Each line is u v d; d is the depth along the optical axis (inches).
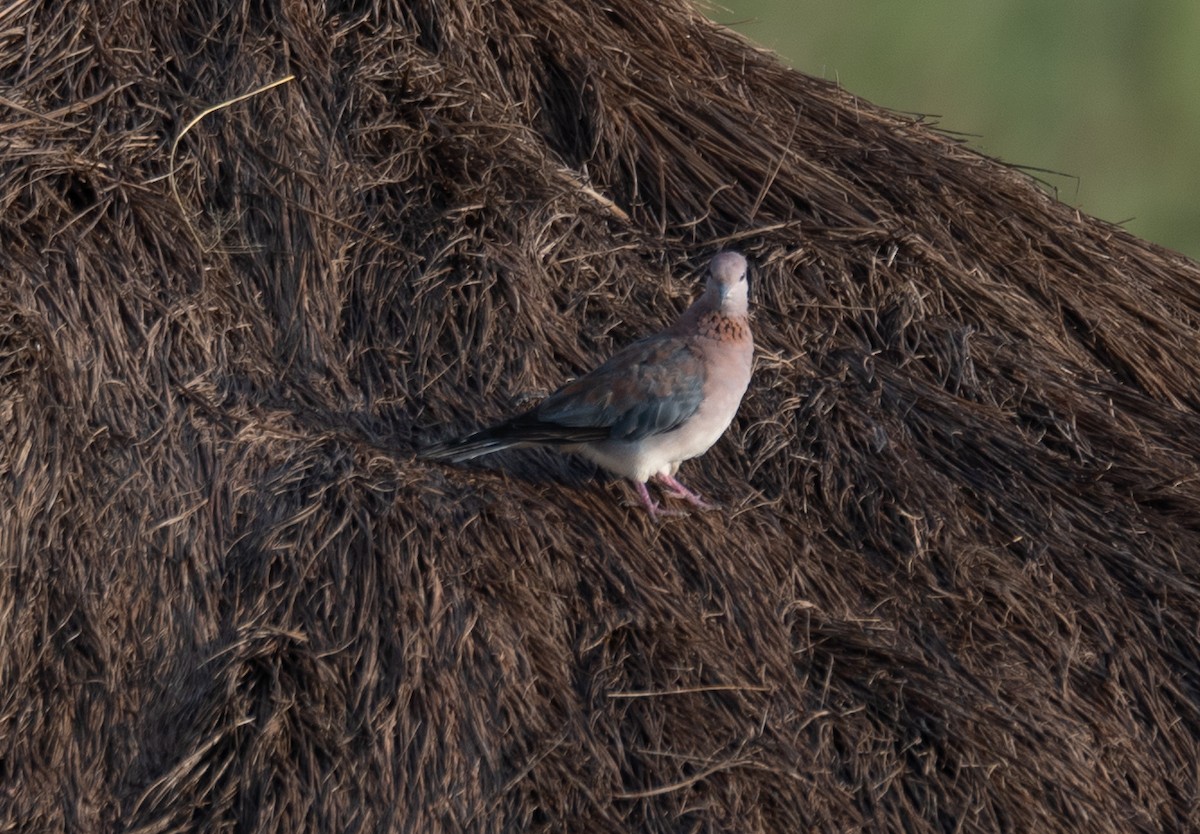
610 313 502.9
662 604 426.6
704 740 402.0
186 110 485.1
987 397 504.1
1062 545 465.1
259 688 394.9
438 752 390.9
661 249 526.9
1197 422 518.0
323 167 489.1
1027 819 405.1
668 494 465.1
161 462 426.3
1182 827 425.1
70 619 400.8
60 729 388.8
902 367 508.4
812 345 510.0
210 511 422.0
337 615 408.2
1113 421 504.1
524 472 463.2
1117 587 459.5
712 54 585.6
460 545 423.2
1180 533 475.5
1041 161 1224.8
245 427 438.0
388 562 414.6
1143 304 559.8
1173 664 450.0
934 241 546.6
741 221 538.0
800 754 404.8
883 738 413.1
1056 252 563.5
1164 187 1213.1
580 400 445.7
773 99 581.3
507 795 388.2
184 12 504.7
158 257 459.8
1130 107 1279.5
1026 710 424.2
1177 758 434.9
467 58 530.0
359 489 430.9
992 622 443.2
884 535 461.1
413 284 482.3
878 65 1280.8
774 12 1314.0
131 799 380.5
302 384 459.5
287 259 474.3
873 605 445.1
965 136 655.8
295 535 419.5
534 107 542.6
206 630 404.2
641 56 562.6
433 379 471.2
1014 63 1325.0
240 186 481.1
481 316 480.4
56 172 458.0
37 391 424.8
